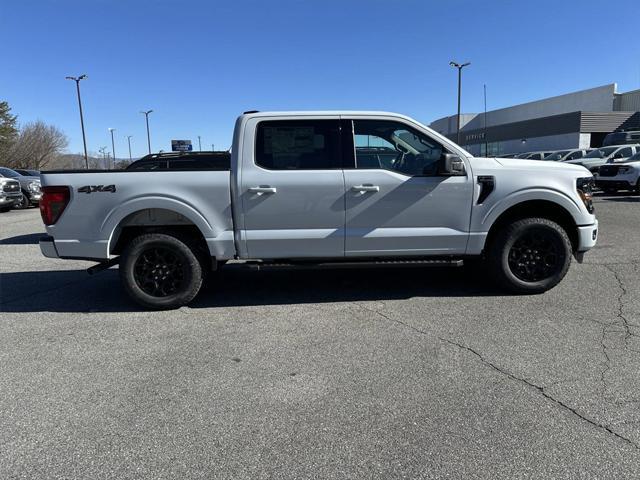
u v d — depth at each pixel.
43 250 5.12
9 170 19.86
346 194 5.04
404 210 5.11
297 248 5.12
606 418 2.92
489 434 2.79
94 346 4.27
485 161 5.23
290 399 3.25
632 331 4.28
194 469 2.55
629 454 2.58
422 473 2.48
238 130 5.05
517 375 3.50
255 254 5.13
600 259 7.10
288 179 5.00
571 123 44.91
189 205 5.00
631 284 5.75
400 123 5.13
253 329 4.60
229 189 5.03
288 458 2.62
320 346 4.14
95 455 2.69
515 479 2.42
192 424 2.97
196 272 5.17
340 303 5.33
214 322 4.83
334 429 2.88
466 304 5.16
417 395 3.26
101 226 5.02
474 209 5.16
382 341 4.21
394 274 6.57
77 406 3.22
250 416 3.05
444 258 5.39
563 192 5.18
